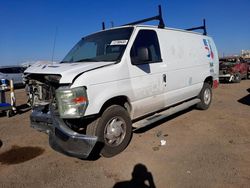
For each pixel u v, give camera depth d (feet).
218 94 36.04
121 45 14.89
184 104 20.40
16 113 26.86
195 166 12.50
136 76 14.80
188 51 20.02
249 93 36.37
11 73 60.70
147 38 16.19
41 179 11.96
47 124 13.88
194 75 20.77
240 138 16.17
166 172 12.07
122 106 15.05
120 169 12.62
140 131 18.25
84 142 11.95
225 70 52.54
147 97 15.72
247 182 10.85
